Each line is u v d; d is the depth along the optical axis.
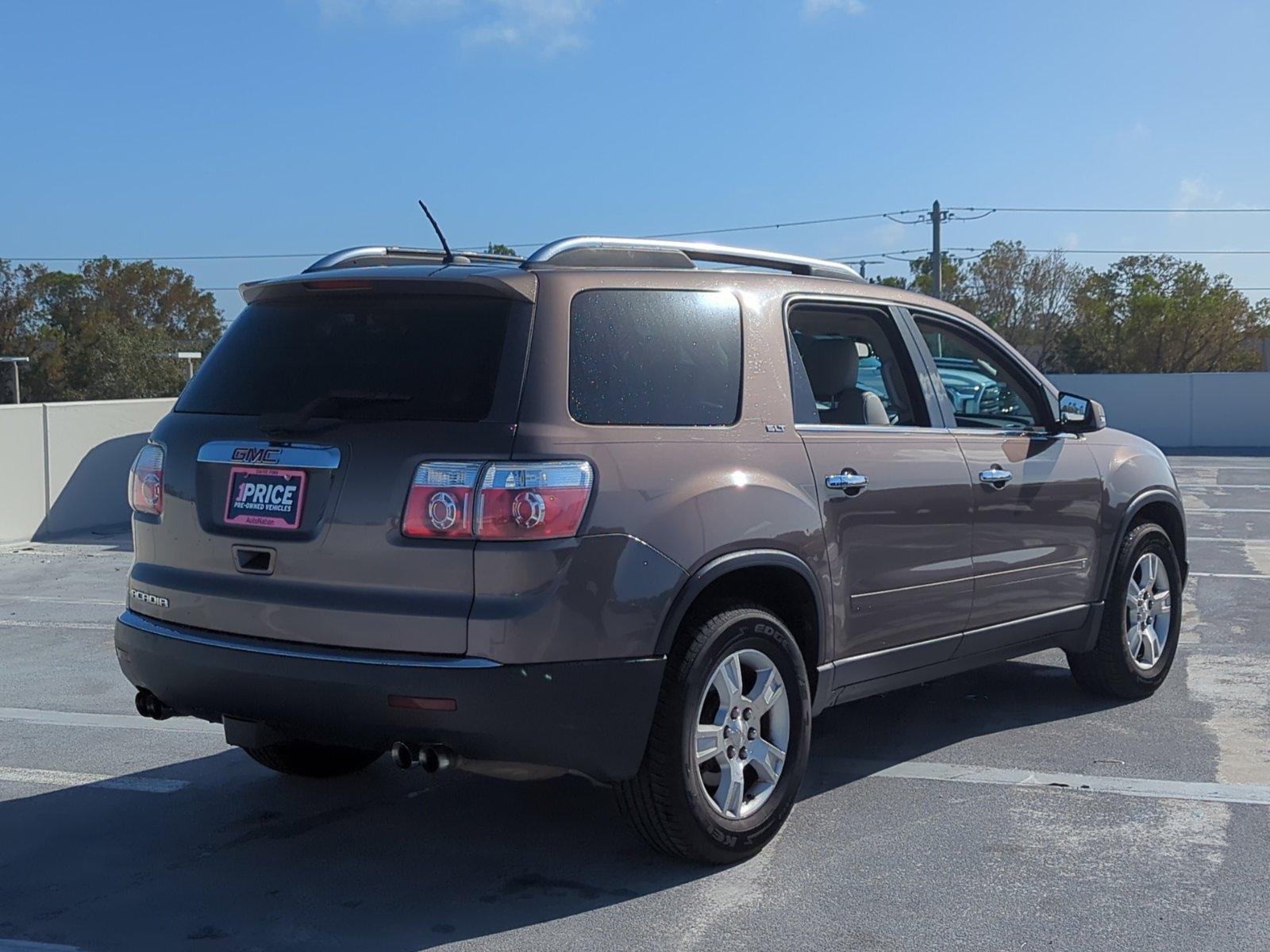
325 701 3.91
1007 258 68.69
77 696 6.95
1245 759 5.50
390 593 3.87
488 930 3.87
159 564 4.40
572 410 3.98
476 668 3.73
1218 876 4.21
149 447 4.51
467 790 5.23
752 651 4.36
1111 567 6.23
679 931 3.83
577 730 3.87
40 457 14.93
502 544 3.78
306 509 4.03
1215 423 35.97
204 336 94.00
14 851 4.57
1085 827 4.68
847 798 5.04
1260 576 10.72
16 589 10.95
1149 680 6.52
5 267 79.31
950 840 4.57
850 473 4.76
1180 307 65.00
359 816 4.93
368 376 4.13
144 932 3.87
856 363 5.32
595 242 4.39
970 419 6.04
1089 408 6.05
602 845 4.58
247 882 4.27
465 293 4.12
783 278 4.91
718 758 4.27
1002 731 5.97
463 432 3.88
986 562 5.44
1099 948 3.69
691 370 4.38
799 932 3.81
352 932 3.86
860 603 4.83
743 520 4.27
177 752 5.82
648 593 3.97
